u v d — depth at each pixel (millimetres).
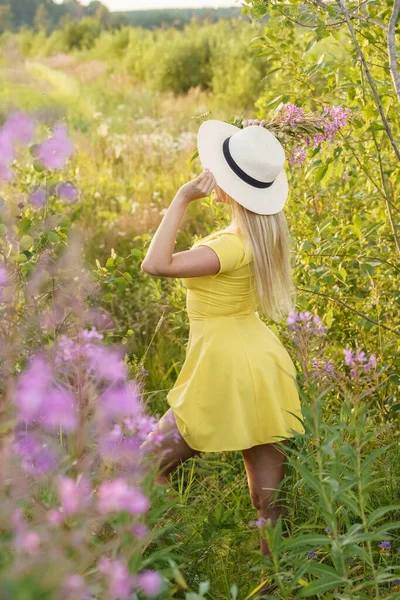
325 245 3455
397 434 3158
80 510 1663
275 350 2629
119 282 2949
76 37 38750
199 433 2543
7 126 2488
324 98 3400
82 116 14500
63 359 2168
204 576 2314
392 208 3801
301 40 4270
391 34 2873
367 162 3543
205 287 2588
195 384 2570
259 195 2604
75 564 1580
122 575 1509
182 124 12695
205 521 2578
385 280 3881
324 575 1902
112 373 2004
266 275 2592
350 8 3275
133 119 13484
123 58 26938
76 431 1864
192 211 6656
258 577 2373
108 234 6188
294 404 2639
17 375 2270
